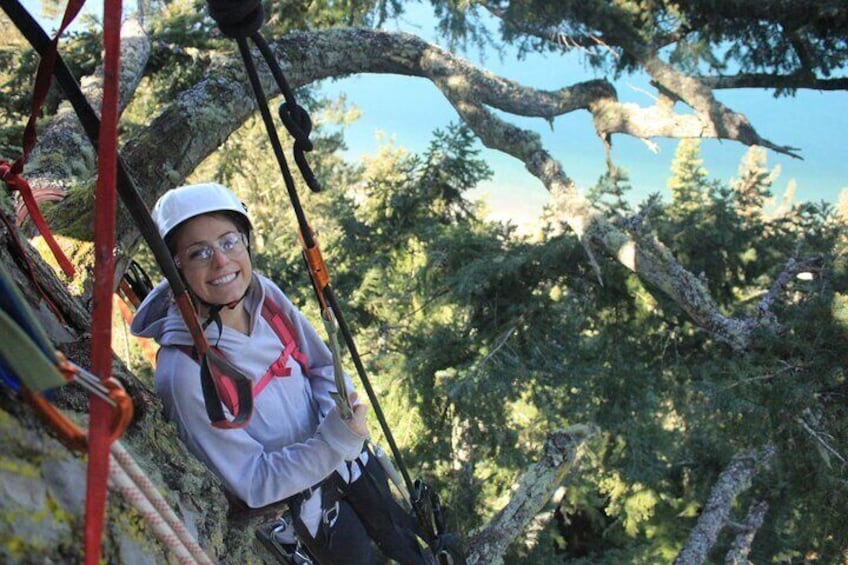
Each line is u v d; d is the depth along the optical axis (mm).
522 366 9461
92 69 8461
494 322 9844
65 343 1905
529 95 8797
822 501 8492
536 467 5070
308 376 2398
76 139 5449
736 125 8578
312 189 1678
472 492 10531
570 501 15312
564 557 16203
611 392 10070
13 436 1254
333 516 2414
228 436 2084
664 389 10086
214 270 2045
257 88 1546
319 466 2117
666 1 8539
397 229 11461
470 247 10219
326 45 7777
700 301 8141
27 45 8156
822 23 8305
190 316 1682
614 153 142750
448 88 8508
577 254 9461
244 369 2164
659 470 13000
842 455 8125
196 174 17750
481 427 10219
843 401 8234
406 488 2801
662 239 10609
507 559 12422
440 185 11430
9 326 962
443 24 9070
